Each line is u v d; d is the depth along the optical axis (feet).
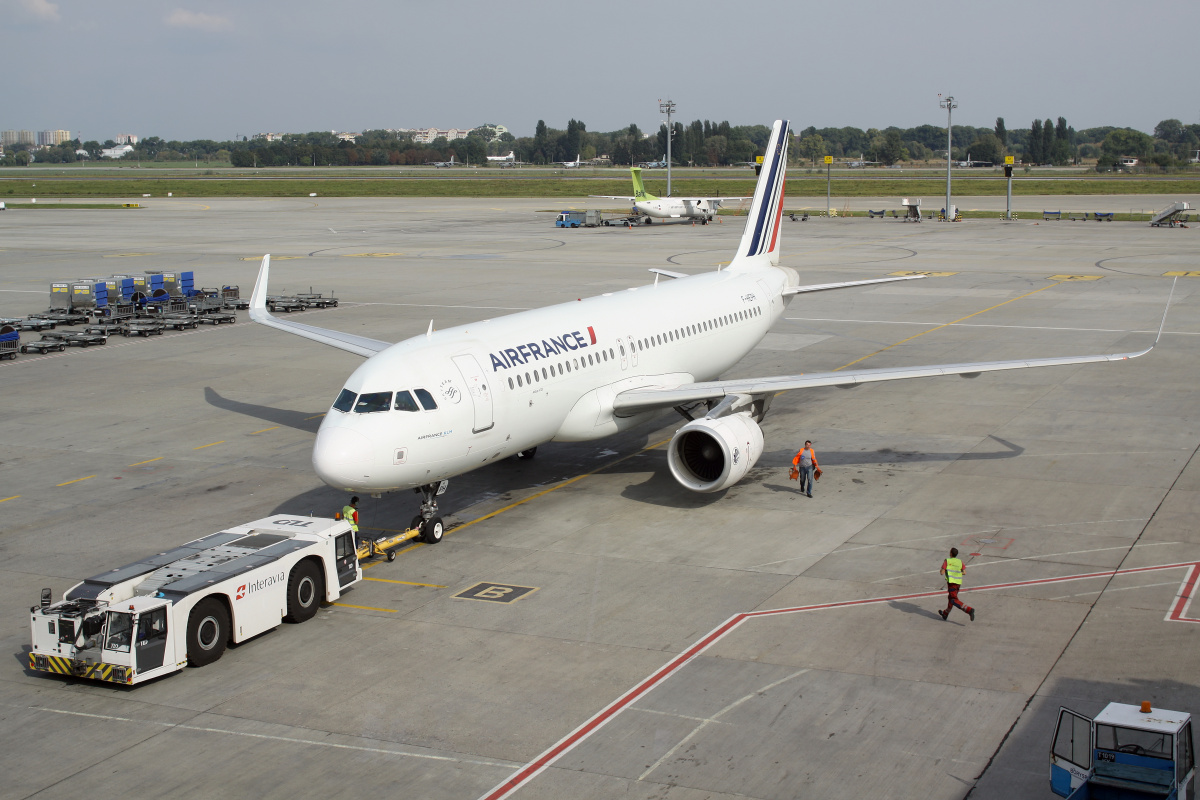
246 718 62.18
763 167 148.25
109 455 120.98
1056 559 85.05
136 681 65.21
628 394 108.06
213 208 589.32
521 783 54.54
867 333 194.90
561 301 233.55
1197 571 81.76
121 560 88.02
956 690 63.41
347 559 80.59
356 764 56.75
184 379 162.30
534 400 97.40
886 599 77.71
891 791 53.06
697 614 75.72
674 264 302.86
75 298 214.28
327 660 69.72
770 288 145.89
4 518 99.19
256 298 142.51
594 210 562.25
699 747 57.67
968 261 304.50
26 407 144.56
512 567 86.22
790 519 96.68
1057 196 642.63
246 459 119.14
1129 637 70.28
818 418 135.23
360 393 85.92
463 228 450.30
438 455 87.56
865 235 394.32
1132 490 102.37
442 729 60.23
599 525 96.32
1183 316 204.33
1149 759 49.39
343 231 434.30
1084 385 149.89
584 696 63.82
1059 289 247.50
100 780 55.72
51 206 602.03
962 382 153.99
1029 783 53.36
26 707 64.28
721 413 103.19
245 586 71.36
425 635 73.31
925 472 110.52
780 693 63.57
